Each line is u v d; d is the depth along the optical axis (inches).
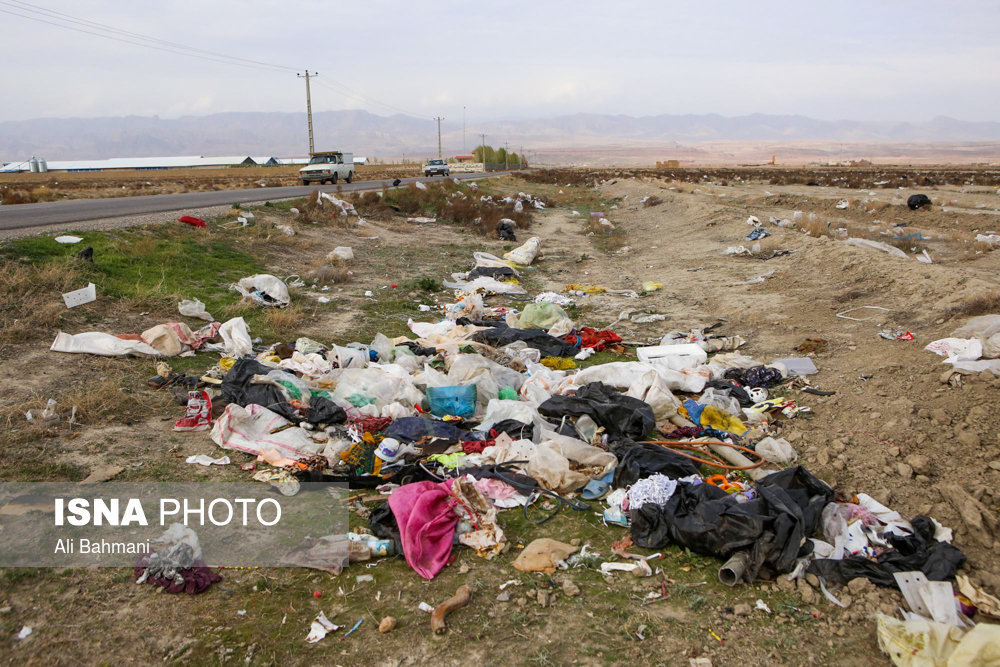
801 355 338.0
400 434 232.7
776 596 157.0
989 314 308.8
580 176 2780.5
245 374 269.3
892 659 134.2
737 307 446.6
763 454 229.1
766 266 561.6
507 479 205.9
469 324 404.2
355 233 759.7
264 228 637.9
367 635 140.3
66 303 336.8
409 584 159.0
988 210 943.7
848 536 174.6
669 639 141.5
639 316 442.0
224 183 1747.0
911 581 156.6
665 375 291.9
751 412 267.4
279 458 215.2
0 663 124.3
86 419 232.1
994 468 196.2
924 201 946.7
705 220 875.4
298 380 273.3
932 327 323.9
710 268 596.1
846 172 2706.7
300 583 157.4
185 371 295.6
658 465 212.2
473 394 270.7
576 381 295.1
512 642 139.6
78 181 2081.7
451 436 236.1
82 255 402.0
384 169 3513.8
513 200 1278.3
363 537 172.7
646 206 1216.2
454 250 725.9
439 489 184.7
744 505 174.7
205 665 129.3
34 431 215.8
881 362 296.2
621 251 762.8
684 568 167.6
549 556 170.6
